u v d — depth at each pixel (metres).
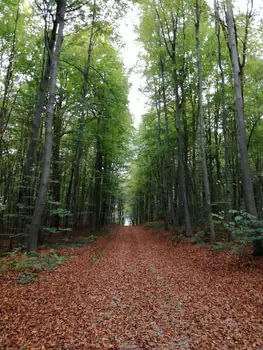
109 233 25.62
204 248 12.63
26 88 17.44
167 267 9.82
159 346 4.01
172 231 21.00
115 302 5.99
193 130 19.45
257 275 7.43
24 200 11.58
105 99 17.38
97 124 19.86
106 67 18.77
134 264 10.44
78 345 4.03
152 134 23.78
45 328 4.61
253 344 3.94
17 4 13.85
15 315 5.11
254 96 16.11
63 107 17.70
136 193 48.34
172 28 17.75
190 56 16.98
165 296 6.39
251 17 12.63
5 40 14.77
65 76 17.72
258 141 19.08
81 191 30.03
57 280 7.65
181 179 17.11
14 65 15.35
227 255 10.41
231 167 22.48
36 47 15.52
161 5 16.48
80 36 14.47
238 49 14.84
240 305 5.47
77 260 10.79
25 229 11.56
